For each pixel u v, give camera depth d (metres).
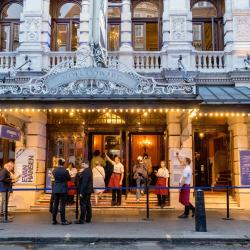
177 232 9.55
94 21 13.68
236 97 12.48
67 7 16.50
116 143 16.06
